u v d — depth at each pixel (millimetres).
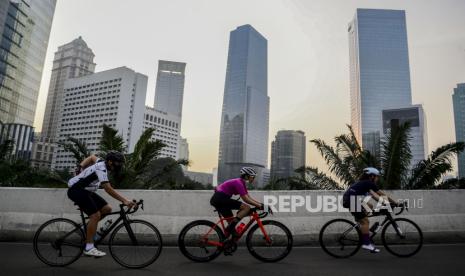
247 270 4656
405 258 5504
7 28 107688
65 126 175625
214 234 5254
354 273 4523
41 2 126250
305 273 4512
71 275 4258
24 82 117562
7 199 7113
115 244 4809
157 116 197000
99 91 167500
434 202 7523
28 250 5812
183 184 17797
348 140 14391
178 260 5258
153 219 6941
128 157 14320
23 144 104375
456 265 5012
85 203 4676
